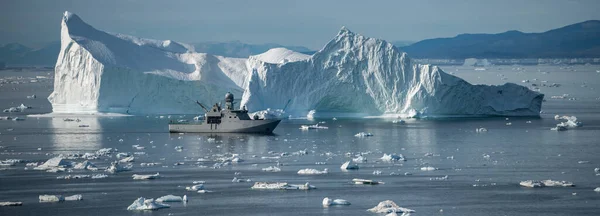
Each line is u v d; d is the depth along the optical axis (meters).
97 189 172.00
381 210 151.75
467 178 183.50
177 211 153.88
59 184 177.00
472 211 153.38
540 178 183.25
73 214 151.88
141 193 168.25
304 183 177.88
